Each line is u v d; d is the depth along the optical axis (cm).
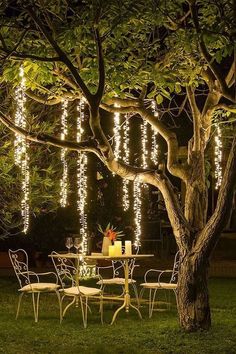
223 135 943
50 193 1046
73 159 1102
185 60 830
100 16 734
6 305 1056
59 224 1644
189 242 802
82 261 1117
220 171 969
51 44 729
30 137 777
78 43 761
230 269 1574
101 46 731
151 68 802
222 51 734
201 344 730
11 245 1688
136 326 851
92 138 777
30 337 784
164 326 838
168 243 1855
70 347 727
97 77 781
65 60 734
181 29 800
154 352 700
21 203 1029
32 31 807
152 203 1833
